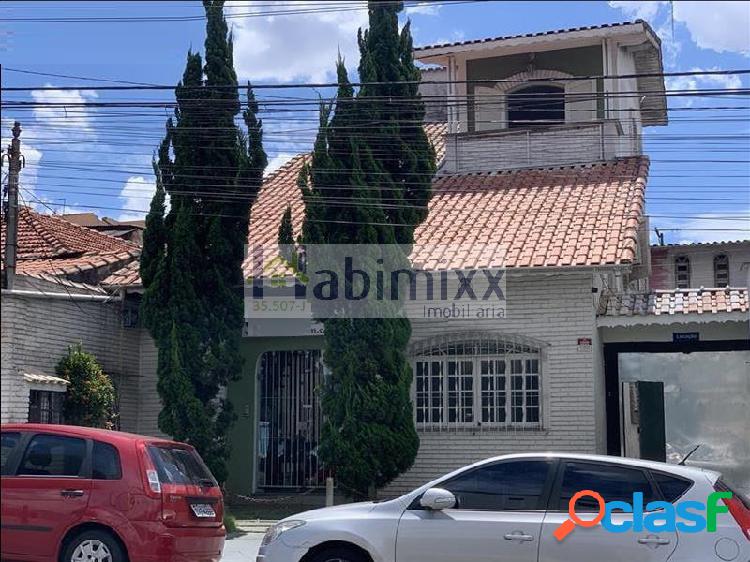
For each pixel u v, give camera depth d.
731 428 20.31
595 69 22.14
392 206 15.47
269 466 17.59
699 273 29.78
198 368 15.18
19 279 15.35
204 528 9.83
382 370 15.16
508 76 22.80
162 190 15.62
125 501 9.32
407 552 8.39
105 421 15.58
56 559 9.27
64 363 15.40
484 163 21.58
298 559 8.59
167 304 15.23
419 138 15.98
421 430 16.66
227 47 15.75
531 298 16.31
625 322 16.22
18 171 15.30
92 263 18.02
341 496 16.59
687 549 7.88
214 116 15.55
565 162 20.97
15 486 9.45
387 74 15.77
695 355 20.06
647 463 8.37
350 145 15.32
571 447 15.82
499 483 8.52
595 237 16.34
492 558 8.20
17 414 14.24
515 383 16.36
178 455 10.11
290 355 17.70
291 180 22.92
